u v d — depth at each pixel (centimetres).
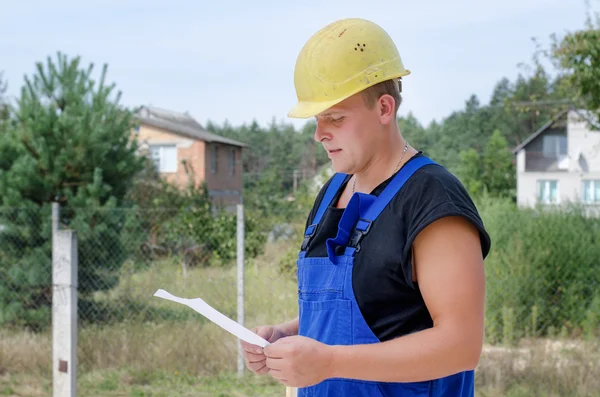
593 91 1106
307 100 164
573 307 768
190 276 809
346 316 155
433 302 145
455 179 156
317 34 168
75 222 775
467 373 163
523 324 764
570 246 786
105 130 823
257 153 8175
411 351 141
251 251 936
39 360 679
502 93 8094
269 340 190
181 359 665
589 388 570
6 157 827
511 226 832
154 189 1510
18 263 779
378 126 162
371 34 163
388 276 152
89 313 776
